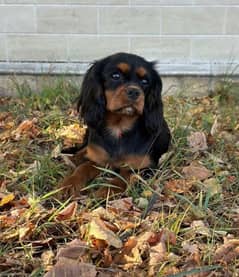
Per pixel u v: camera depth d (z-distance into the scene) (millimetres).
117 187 710
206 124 983
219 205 690
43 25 1193
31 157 835
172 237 589
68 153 864
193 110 1074
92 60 1213
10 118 1050
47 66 1206
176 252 580
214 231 609
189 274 521
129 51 1210
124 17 1185
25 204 682
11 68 1207
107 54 1211
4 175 759
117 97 744
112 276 529
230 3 1173
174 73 1201
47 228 615
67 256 556
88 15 1184
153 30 1195
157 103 811
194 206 651
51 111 1066
